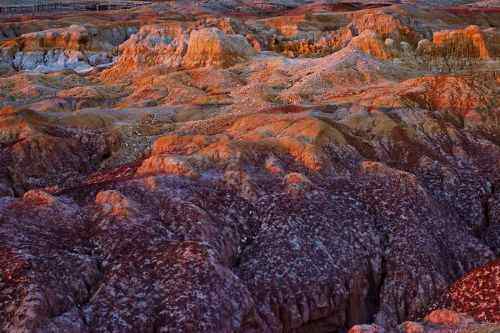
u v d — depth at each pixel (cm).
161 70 10444
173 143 5309
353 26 12750
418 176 4947
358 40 10169
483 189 4834
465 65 9219
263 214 3981
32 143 5747
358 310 3628
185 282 3019
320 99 7406
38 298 2717
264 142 4941
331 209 4044
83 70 12638
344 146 5109
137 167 5041
